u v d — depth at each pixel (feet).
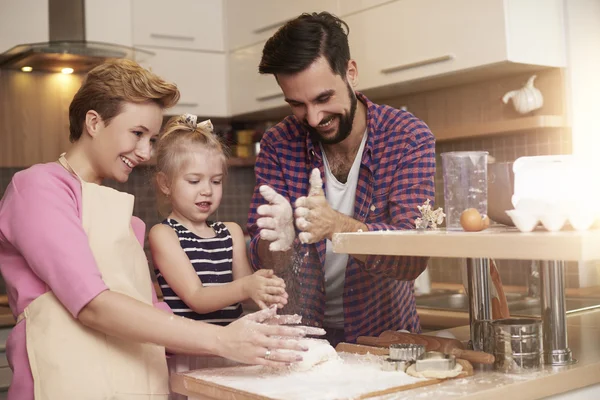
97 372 3.67
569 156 3.51
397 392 3.16
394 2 8.41
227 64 11.05
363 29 8.88
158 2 10.39
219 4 10.98
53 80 10.44
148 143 4.14
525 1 7.50
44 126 10.41
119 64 4.07
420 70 8.20
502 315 4.38
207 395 3.49
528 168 3.51
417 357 3.49
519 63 7.50
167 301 5.01
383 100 10.15
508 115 8.47
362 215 5.41
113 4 10.03
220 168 5.26
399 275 4.76
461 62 7.73
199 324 3.51
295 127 5.70
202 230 5.31
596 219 3.40
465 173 3.76
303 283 5.50
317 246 5.47
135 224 4.33
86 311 3.55
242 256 5.46
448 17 7.82
